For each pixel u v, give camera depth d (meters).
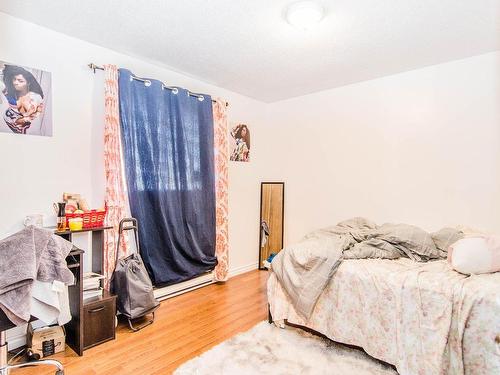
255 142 3.96
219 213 3.32
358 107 3.31
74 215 2.06
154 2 1.85
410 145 2.96
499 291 1.50
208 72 3.00
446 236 2.37
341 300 1.99
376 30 2.16
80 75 2.32
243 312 2.60
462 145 2.68
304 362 1.87
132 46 2.45
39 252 1.46
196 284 3.14
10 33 2.00
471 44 2.39
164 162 2.78
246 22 2.06
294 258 2.22
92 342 2.03
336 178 3.49
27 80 2.07
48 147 2.16
